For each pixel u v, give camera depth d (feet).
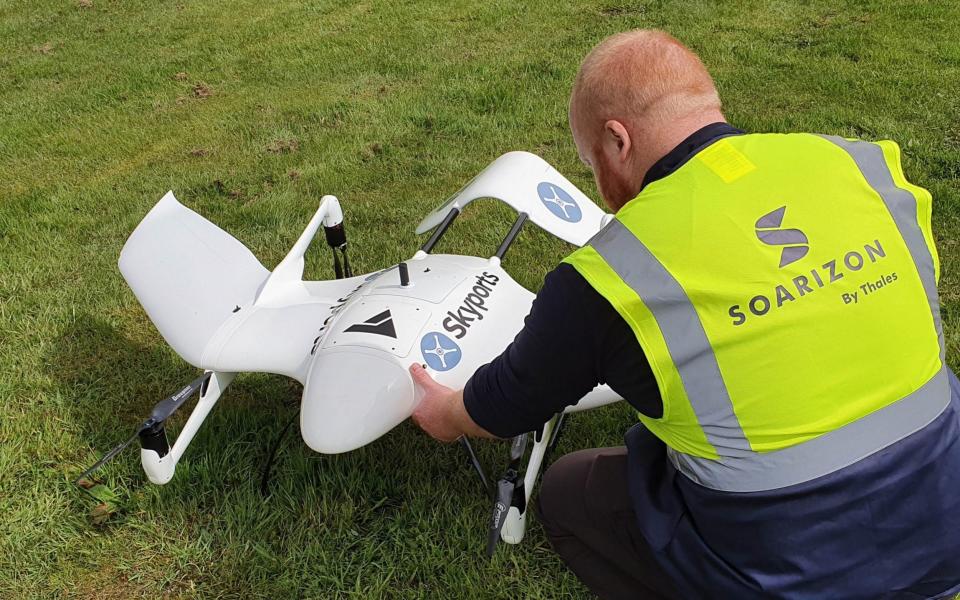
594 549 6.05
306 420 7.20
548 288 4.76
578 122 5.25
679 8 23.54
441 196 14.57
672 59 4.86
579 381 4.87
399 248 12.94
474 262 8.80
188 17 27.68
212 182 15.71
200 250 9.75
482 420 5.39
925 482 4.57
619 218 4.65
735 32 21.29
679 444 4.71
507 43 22.11
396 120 17.70
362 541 8.11
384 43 23.00
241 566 7.99
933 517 4.62
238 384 10.38
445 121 17.37
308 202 14.70
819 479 4.40
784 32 20.99
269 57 22.94
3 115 20.22
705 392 4.43
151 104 20.25
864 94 16.90
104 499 8.64
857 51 19.16
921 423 4.57
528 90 18.66
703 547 4.86
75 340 11.43
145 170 16.65
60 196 15.66
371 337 7.32
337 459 8.92
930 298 4.78
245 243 13.58
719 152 4.70
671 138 4.85
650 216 4.54
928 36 19.81
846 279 4.47
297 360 8.05
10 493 8.90
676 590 5.49
